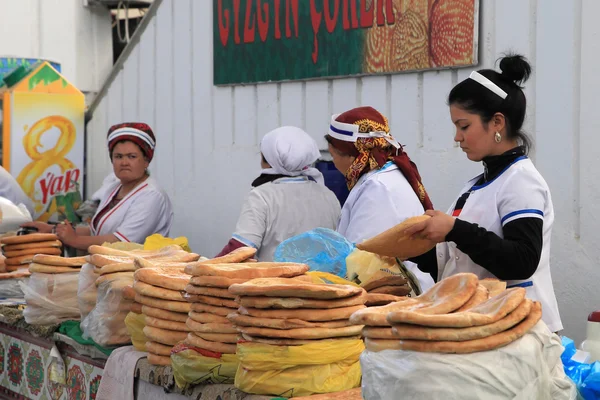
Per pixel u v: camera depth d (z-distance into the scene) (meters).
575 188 3.93
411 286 2.83
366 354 1.96
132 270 3.28
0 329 4.23
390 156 3.52
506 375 1.84
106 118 7.55
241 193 6.12
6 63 7.49
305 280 2.58
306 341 2.32
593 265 3.87
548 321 2.62
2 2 7.83
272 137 3.96
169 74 6.75
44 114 7.24
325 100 5.35
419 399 1.84
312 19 5.34
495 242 2.45
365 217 3.36
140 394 2.98
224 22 6.09
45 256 3.72
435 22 4.52
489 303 1.98
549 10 4.01
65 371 3.61
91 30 8.27
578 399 2.10
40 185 7.25
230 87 6.14
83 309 3.48
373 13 4.91
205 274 2.60
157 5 6.80
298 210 3.90
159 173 6.95
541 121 4.06
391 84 4.88
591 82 3.85
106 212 5.11
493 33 4.28
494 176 2.65
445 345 1.85
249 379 2.38
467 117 2.62
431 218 2.48
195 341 2.60
